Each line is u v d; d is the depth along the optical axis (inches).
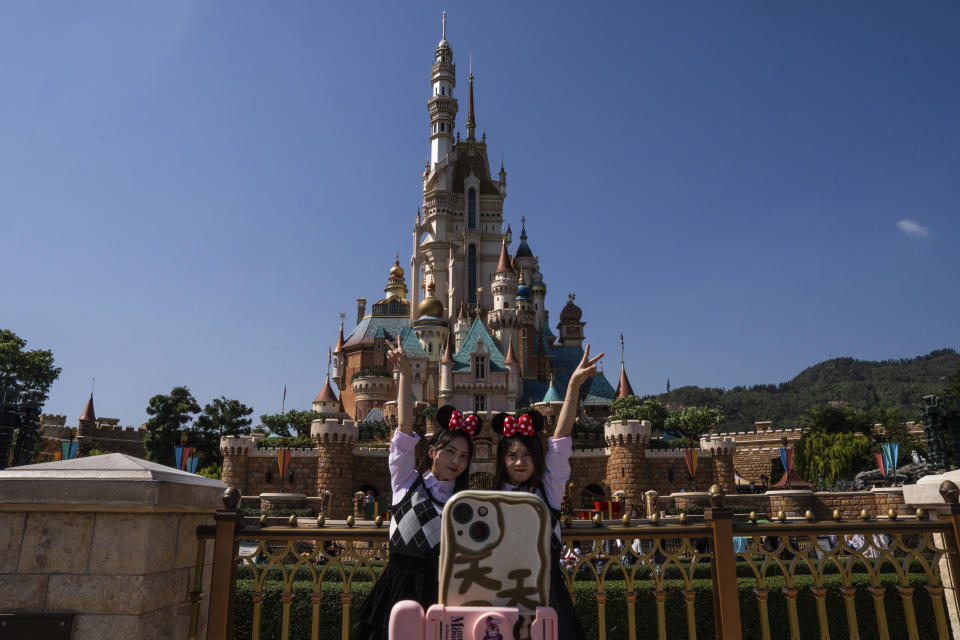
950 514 202.5
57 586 173.9
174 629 192.5
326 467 2381.9
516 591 134.0
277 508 1633.9
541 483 188.5
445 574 134.8
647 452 2383.1
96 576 174.7
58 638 168.9
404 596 172.9
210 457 3134.8
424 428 3002.0
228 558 190.4
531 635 129.8
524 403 3567.9
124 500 175.8
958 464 877.8
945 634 192.9
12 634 169.0
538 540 136.8
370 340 3971.5
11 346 2287.2
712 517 197.0
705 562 515.8
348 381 3973.9
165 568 188.1
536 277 5027.1
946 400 903.7
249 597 403.2
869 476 1918.1
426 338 3909.9
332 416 3474.4
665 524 204.5
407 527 178.7
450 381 3336.6
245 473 2399.1
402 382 199.9
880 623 197.6
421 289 4574.3
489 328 3909.9
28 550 175.9
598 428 3026.6
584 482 2470.5
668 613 430.3
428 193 4672.7
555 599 171.2
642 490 2322.8
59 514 178.5
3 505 174.2
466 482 189.5
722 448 2347.4
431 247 4537.4
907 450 2637.8
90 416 3518.7
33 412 874.1
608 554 204.8
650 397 3668.8
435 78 4977.9
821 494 1608.0
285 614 194.9
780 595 452.1
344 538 194.9
